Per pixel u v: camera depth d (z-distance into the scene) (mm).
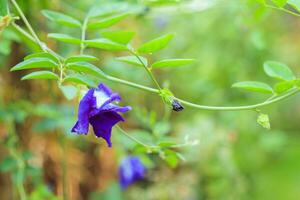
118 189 974
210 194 1059
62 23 640
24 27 793
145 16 879
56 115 782
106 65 923
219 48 1123
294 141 1480
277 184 1308
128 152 915
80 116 538
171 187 1044
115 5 708
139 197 1024
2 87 837
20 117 787
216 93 1129
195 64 1110
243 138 1166
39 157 890
